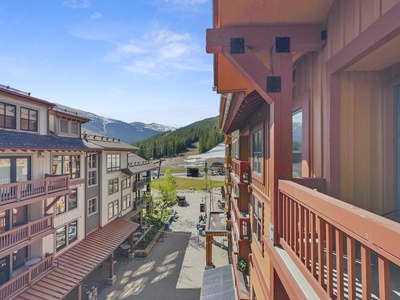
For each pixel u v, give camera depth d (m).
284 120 3.13
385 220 1.18
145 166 24.30
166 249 18.47
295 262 2.36
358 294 2.07
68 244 12.37
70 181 12.34
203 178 51.81
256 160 6.55
